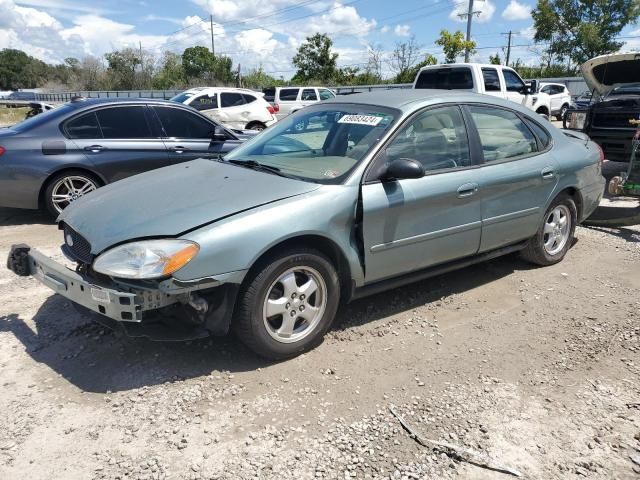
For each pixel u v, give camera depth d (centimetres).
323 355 347
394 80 4084
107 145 653
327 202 335
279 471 247
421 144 390
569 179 495
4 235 602
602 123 922
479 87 1274
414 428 278
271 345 326
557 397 308
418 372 330
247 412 288
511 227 451
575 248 571
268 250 314
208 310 308
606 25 4038
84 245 325
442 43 3164
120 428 274
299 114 459
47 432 270
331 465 251
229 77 5803
